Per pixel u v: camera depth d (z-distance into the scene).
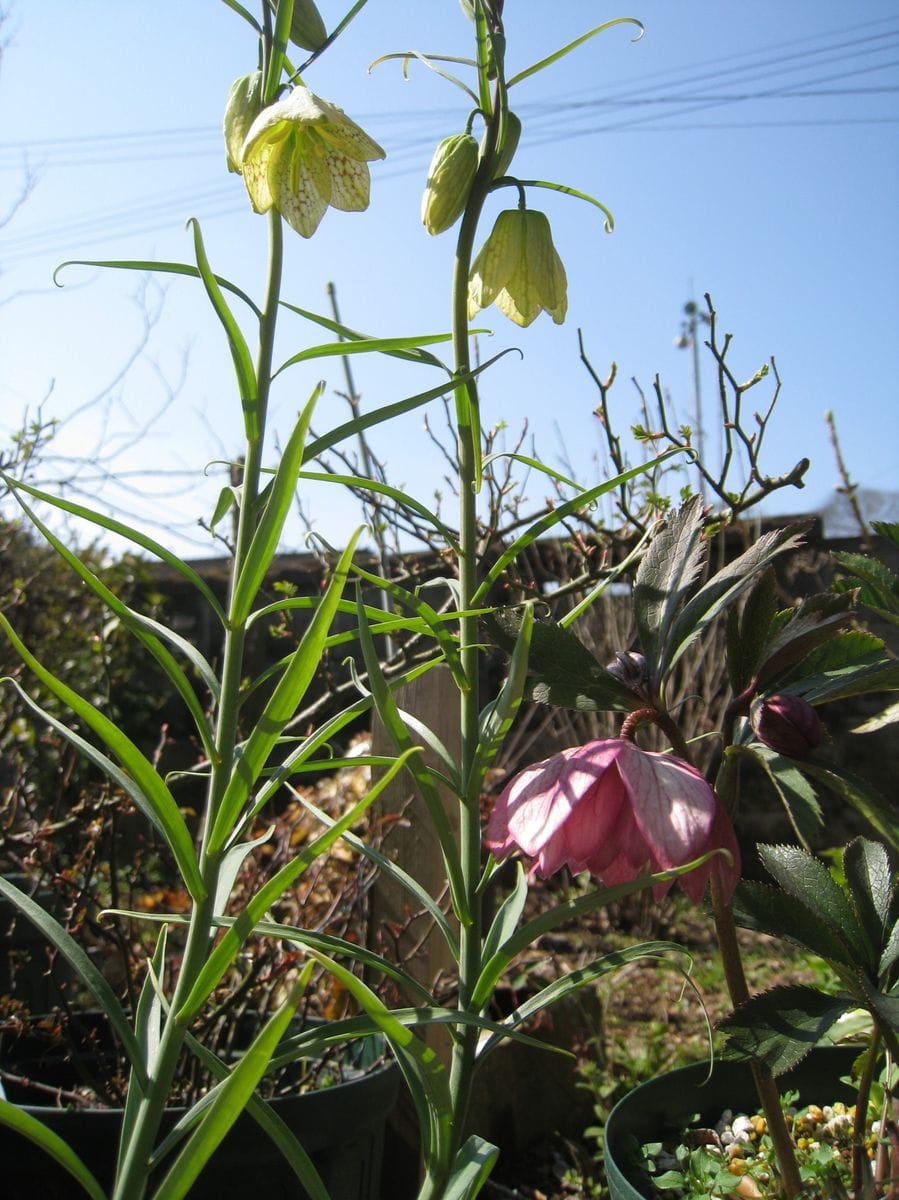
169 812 0.25
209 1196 0.42
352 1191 0.46
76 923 0.53
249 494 0.28
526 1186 0.62
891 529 0.39
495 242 0.36
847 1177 0.37
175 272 0.29
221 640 1.41
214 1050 0.53
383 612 0.32
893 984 0.35
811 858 0.35
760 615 0.33
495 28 0.33
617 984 0.93
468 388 0.33
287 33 0.29
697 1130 0.42
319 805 0.82
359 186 0.31
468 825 0.32
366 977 0.58
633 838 0.28
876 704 1.19
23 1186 0.41
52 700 1.08
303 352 0.29
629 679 0.32
